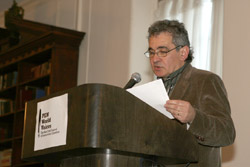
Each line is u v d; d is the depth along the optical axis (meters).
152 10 5.07
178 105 1.78
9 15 6.22
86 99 1.63
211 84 2.11
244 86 3.52
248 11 3.62
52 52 5.63
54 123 1.77
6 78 6.64
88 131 1.59
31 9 7.12
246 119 3.45
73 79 5.67
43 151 1.80
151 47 2.32
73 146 1.64
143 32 5.03
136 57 4.96
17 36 6.70
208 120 1.87
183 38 2.32
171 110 1.79
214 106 2.04
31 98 6.06
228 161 3.50
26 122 1.96
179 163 1.96
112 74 5.16
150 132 1.71
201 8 4.48
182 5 4.72
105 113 1.61
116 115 1.63
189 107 1.80
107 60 5.28
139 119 1.68
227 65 3.69
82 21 5.88
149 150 1.69
